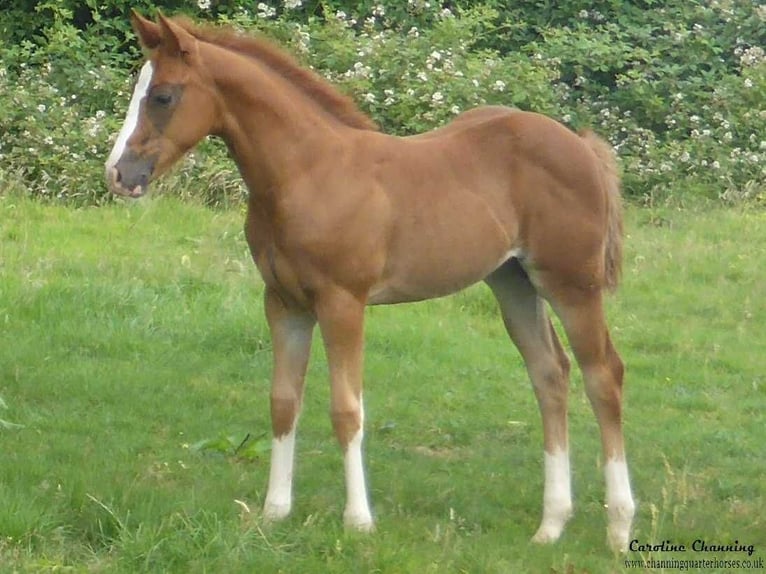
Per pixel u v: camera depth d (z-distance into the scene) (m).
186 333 9.89
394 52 14.77
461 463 7.82
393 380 9.35
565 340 10.45
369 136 6.39
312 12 16.25
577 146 6.61
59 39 14.97
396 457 7.84
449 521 6.60
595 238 6.54
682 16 17.34
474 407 8.98
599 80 16.66
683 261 12.44
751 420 9.01
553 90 15.52
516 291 6.78
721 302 11.50
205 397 8.70
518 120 6.63
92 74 14.73
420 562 5.87
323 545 6.00
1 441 7.48
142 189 6.10
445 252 6.35
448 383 9.44
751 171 14.98
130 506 6.23
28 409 8.15
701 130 15.47
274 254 6.23
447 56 14.91
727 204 14.56
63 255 11.32
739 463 8.03
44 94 14.23
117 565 5.64
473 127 6.64
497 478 7.53
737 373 10.04
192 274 11.13
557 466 6.65
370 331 10.25
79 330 9.62
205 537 5.86
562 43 16.41
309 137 6.18
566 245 6.50
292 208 6.10
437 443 8.26
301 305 6.31
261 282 11.18
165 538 5.78
